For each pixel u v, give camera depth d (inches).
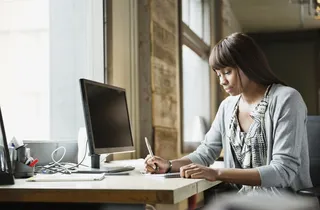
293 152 71.4
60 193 56.4
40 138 110.2
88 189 55.5
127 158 119.4
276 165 70.4
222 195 76.7
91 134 77.6
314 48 323.6
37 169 83.1
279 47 329.1
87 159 92.0
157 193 53.2
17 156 72.3
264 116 75.2
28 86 109.8
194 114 203.9
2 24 107.7
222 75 78.2
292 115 72.6
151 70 125.3
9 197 57.9
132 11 125.3
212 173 67.1
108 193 54.8
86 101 77.7
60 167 84.6
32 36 110.9
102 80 114.4
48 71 112.1
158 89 129.5
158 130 127.6
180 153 150.7
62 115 112.2
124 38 122.9
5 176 61.2
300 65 325.4
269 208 70.5
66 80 113.0
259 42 331.3
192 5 207.9
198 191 62.9
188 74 195.8
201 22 208.4
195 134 195.6
